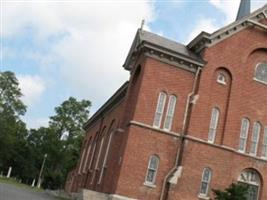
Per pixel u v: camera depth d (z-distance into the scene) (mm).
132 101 37156
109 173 37781
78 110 92438
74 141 90562
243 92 37469
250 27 38781
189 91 35719
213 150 35250
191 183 34031
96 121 57062
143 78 34750
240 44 38031
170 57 35531
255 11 38875
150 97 34688
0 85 92750
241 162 36375
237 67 37500
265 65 39094
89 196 34125
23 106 94688
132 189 32906
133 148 33562
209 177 34688
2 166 99625
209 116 35781
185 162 34250
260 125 37688
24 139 100312
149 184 33344
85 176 51781
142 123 34094
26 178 99750
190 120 35000
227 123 36188
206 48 36719
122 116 38156
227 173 35219
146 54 35281
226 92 36875
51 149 91375
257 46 38656
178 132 34812
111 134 44938
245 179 36375
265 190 36625
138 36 37969
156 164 33875
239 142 36688
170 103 35188
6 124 90500
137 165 33375
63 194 48469
